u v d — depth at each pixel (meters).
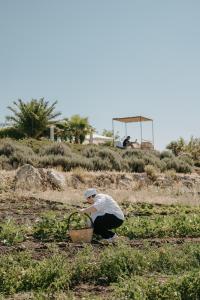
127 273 8.43
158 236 12.93
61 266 8.38
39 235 12.37
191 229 13.46
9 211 17.34
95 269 8.50
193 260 8.96
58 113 58.38
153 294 6.90
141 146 46.69
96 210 11.80
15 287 7.85
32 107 56.41
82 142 57.12
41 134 58.09
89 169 29.94
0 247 10.78
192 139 57.44
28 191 23.08
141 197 23.30
